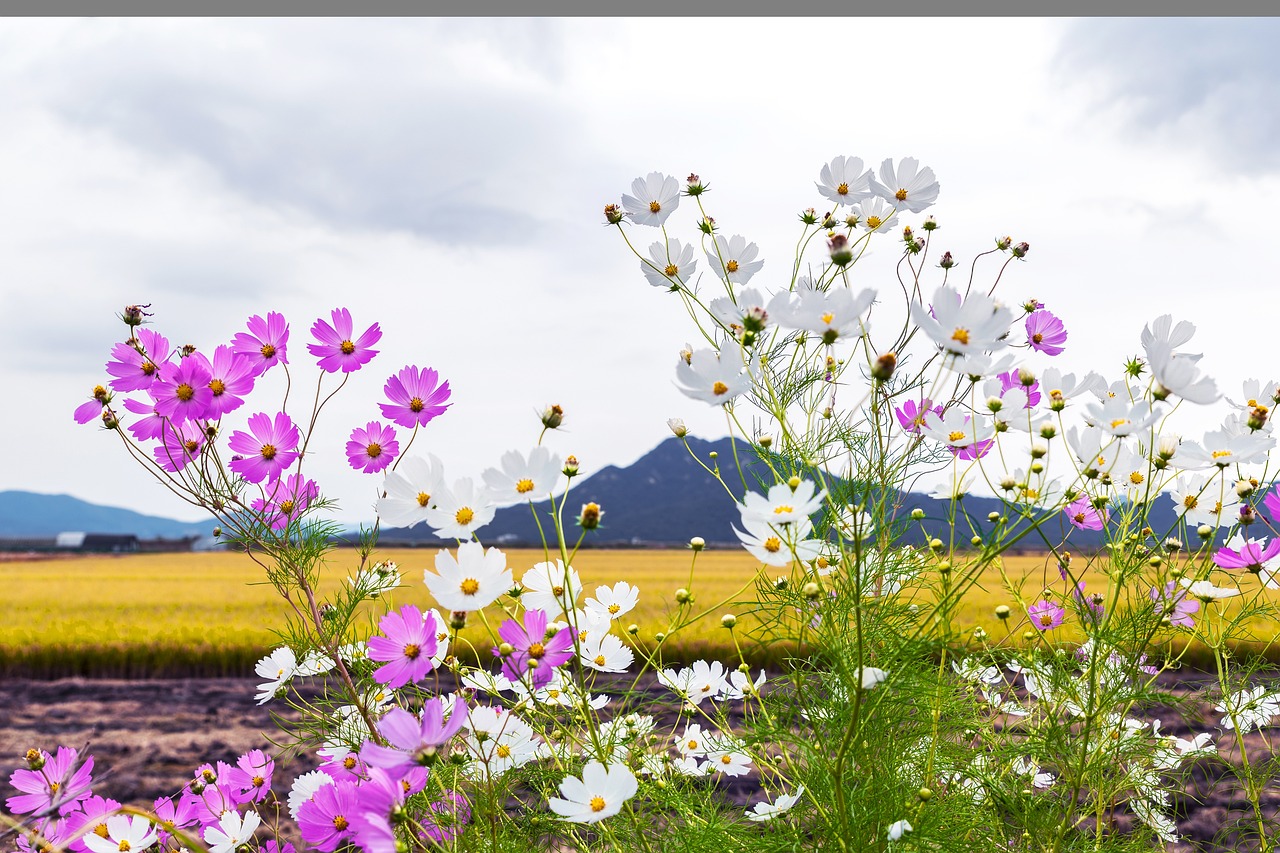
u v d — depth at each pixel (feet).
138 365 5.64
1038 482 5.67
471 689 5.77
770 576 5.68
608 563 116.67
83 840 5.23
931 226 6.78
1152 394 5.17
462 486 4.74
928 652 5.01
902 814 5.12
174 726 24.85
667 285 6.84
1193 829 8.36
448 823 5.22
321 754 5.90
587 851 5.57
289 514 5.68
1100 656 5.85
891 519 5.10
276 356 5.84
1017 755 6.33
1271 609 6.25
